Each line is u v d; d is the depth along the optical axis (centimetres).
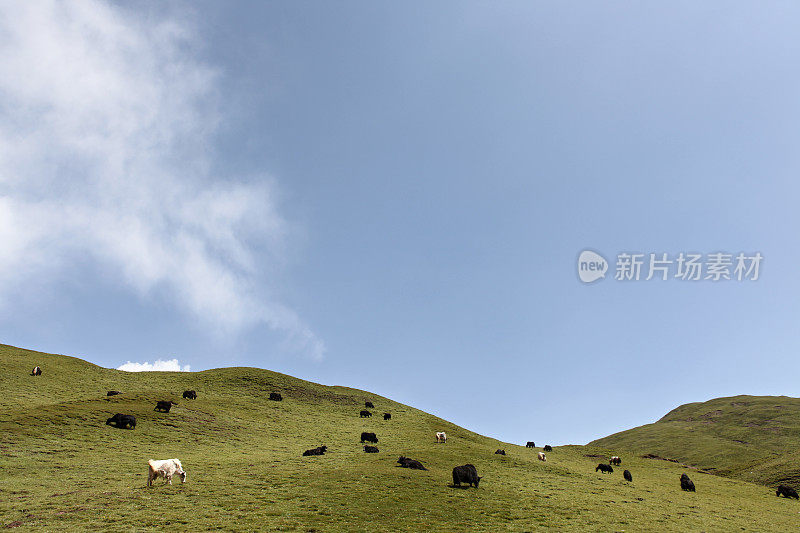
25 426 4897
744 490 6562
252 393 10006
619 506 3997
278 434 6706
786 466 8781
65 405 6088
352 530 2662
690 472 7925
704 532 3369
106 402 6656
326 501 3189
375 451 5616
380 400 11569
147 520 2595
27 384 7769
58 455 4181
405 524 2850
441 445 6731
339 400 10675
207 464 4341
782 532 3772
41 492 3094
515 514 3278
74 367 9775
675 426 18588
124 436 5231
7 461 3797
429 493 3606
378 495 3412
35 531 2338
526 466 5791
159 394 7944
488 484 4278
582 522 3222
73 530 2378
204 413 7075
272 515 2833
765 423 16062
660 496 5009
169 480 3475
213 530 2514
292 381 11669
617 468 7650
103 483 3428
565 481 5150
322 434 7081
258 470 4119
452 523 2947
